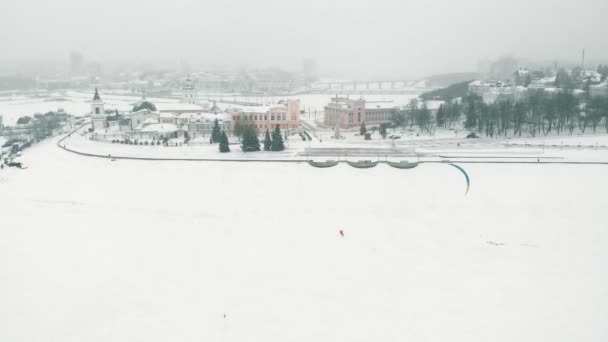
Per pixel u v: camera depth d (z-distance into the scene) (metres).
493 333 84.62
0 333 85.88
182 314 91.50
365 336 84.25
